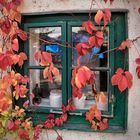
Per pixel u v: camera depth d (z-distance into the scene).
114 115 2.90
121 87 2.48
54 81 3.05
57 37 2.99
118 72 2.51
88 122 2.97
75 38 2.94
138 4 2.75
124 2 2.77
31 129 2.87
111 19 2.85
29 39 3.04
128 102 2.81
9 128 2.85
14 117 2.90
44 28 3.02
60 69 2.98
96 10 2.82
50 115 3.02
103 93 2.77
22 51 3.05
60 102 3.04
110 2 2.75
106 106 2.92
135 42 2.75
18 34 2.82
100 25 2.82
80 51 2.52
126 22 2.79
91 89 2.96
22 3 2.96
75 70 2.27
